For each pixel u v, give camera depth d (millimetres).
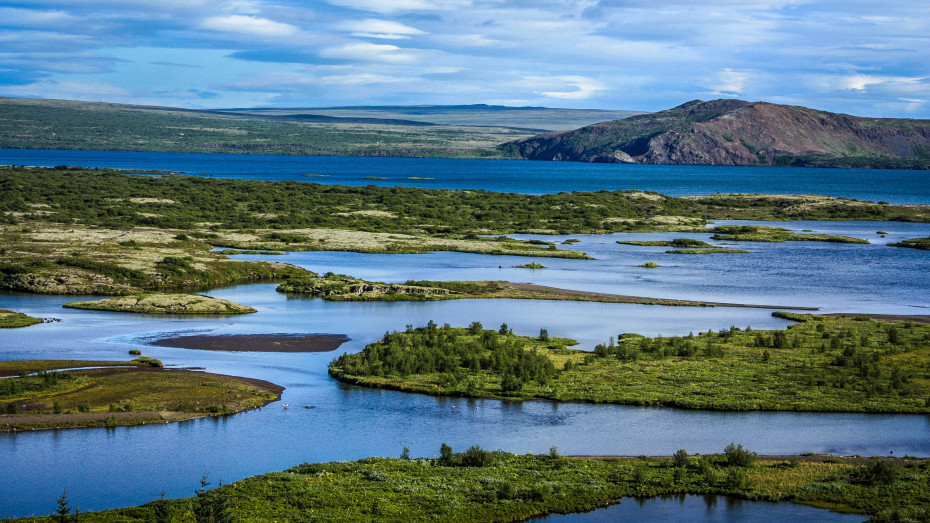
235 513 54875
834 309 144375
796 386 91812
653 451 72312
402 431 76562
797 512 58406
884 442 74562
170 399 83312
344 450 71375
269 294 154500
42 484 61938
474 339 113125
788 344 112312
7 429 73750
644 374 96688
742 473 63406
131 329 119812
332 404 84875
